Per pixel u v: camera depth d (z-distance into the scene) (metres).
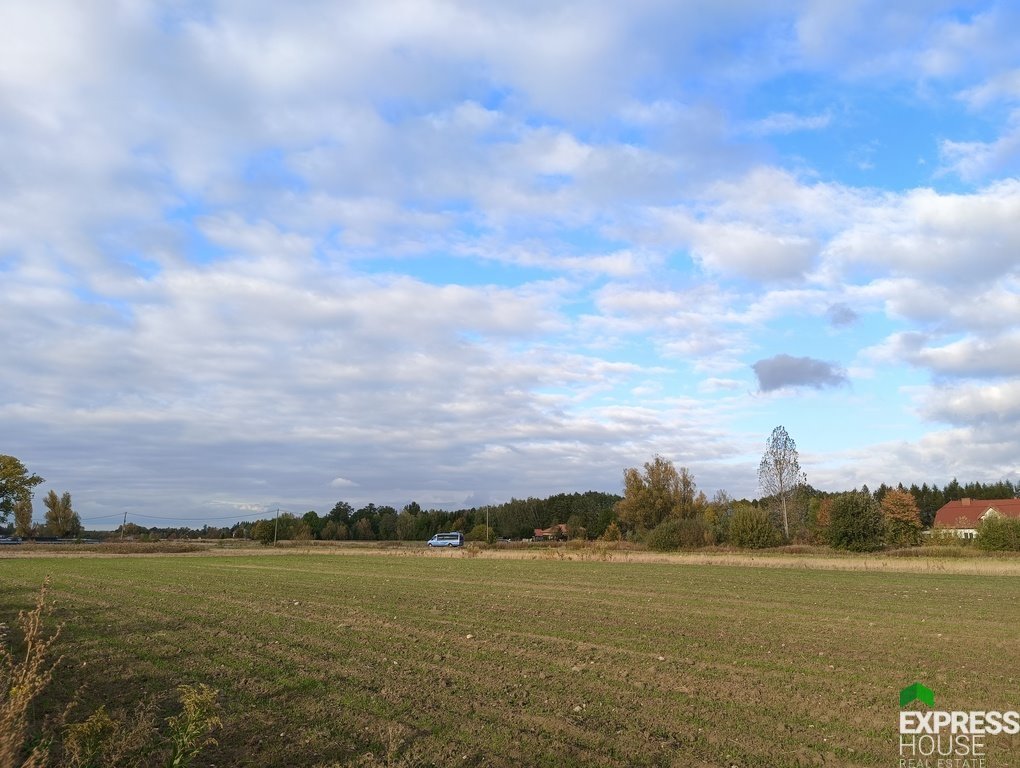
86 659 13.96
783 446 81.44
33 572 38.84
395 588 29.58
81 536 105.69
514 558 59.59
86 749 8.12
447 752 8.70
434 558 59.91
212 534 137.50
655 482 88.81
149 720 9.48
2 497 72.44
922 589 30.20
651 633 17.52
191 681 12.20
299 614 20.81
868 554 56.19
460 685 11.99
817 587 30.94
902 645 16.11
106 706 10.70
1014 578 36.56
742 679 12.57
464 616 20.50
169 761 8.22
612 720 10.06
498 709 10.52
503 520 145.62
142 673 12.78
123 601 24.14
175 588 29.08
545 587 30.36
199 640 16.20
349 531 139.62
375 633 17.30
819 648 15.65
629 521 89.44
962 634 17.77
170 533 134.75
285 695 11.26
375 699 11.02
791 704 10.95
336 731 9.49
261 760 8.47
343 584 31.47
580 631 17.77
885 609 22.94
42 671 12.70
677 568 44.56
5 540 100.88
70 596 25.81
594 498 147.75
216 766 8.28
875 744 9.18
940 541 66.25
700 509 89.56
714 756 8.68
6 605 22.80
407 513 144.25
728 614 21.39
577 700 11.07
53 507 104.81
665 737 9.37
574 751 8.77
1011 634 17.80
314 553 70.44
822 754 8.78
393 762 8.35
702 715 10.33
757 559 51.25
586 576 37.25
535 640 16.41
